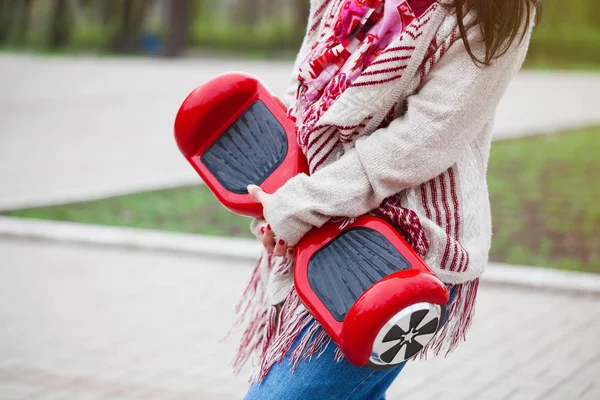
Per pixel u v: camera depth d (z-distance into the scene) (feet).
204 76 71.31
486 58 5.78
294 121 6.72
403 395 12.42
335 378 6.15
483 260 6.35
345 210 5.96
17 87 58.13
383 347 5.60
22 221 22.72
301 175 6.13
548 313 16.43
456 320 6.52
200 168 6.84
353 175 5.96
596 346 14.62
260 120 6.81
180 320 15.79
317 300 5.92
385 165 5.89
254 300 7.36
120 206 25.58
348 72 6.13
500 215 25.40
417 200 6.16
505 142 40.27
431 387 12.72
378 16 6.15
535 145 39.73
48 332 14.96
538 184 30.30
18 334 14.79
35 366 13.32
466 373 13.28
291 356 6.21
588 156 36.91
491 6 5.70
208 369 13.42
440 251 6.08
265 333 6.78
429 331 5.72
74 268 19.24
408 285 5.51
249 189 6.44
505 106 55.83
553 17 121.29
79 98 53.16
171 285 18.07
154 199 26.76
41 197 26.45
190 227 23.32
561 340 14.90
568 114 52.70
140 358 13.83
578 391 12.63
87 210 24.86
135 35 106.63
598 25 127.75
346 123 6.01
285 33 127.65
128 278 18.53
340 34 6.28
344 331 5.62
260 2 143.02
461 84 5.85
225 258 20.29
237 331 14.70
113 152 35.35
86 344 14.40
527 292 17.83
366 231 6.03
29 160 33.06
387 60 5.90
